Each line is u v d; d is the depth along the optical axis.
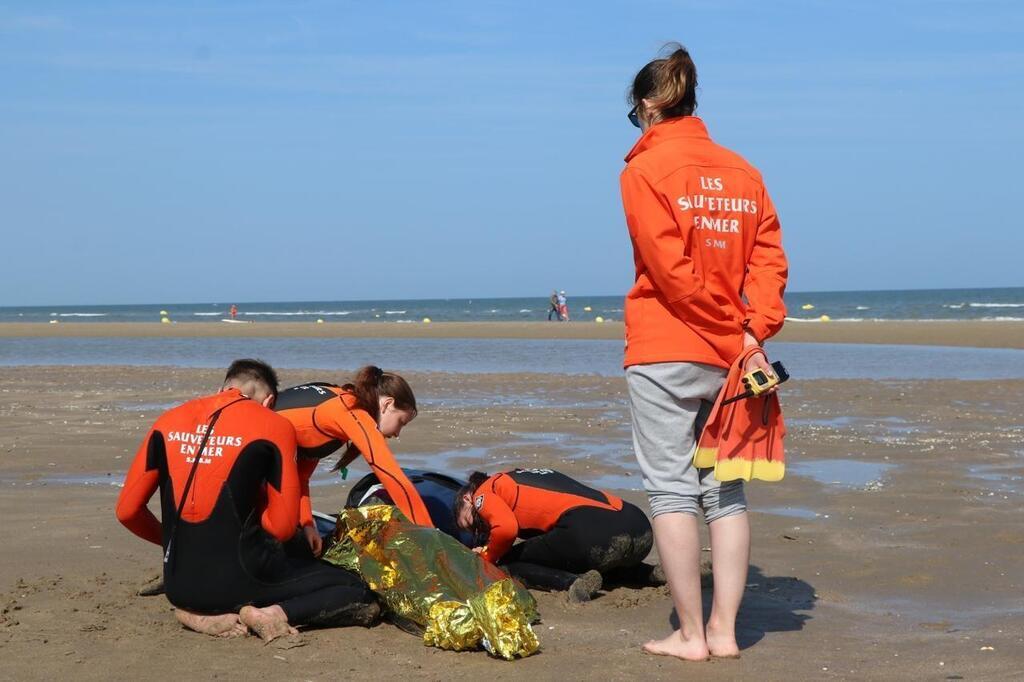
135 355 29.36
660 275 3.97
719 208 4.05
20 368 22.80
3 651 4.03
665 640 4.13
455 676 3.82
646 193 4.00
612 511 5.30
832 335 33.97
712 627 4.13
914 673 3.82
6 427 11.81
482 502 5.36
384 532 4.56
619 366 22.56
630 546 5.28
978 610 4.79
